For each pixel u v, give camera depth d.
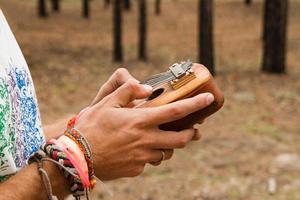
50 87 11.27
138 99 1.27
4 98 1.20
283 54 13.04
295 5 26.48
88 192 1.16
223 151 7.02
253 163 6.56
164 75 1.30
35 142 1.36
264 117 8.98
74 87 11.40
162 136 1.20
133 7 27.41
